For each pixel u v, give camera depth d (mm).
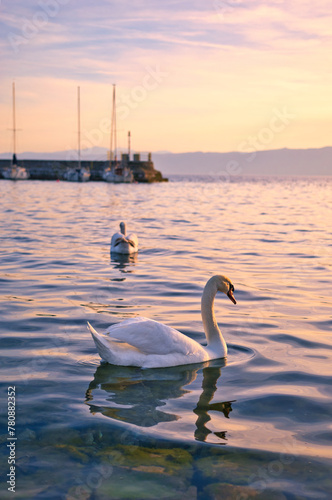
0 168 109938
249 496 4141
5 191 60219
